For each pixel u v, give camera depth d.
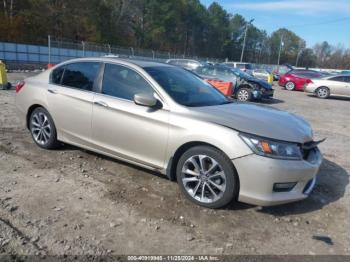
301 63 115.12
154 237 3.20
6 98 10.39
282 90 23.50
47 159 5.03
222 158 3.62
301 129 4.00
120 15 61.06
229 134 3.58
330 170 5.48
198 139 3.73
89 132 4.73
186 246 3.09
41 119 5.41
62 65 5.30
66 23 48.59
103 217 3.49
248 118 3.91
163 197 4.02
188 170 3.90
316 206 4.08
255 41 111.38
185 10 78.62
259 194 3.51
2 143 5.64
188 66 17.81
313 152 4.00
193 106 4.11
